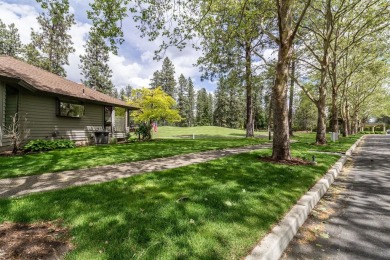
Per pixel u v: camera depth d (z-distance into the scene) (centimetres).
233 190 446
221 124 6919
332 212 400
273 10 1013
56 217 321
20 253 234
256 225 296
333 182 614
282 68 797
